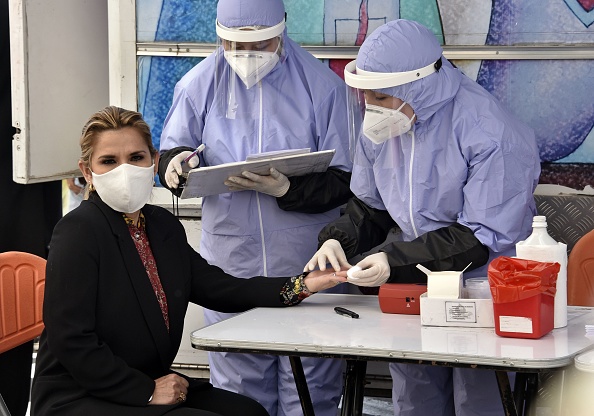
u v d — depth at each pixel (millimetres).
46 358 2375
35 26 3986
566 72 3615
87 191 2525
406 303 2572
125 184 2365
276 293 2678
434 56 2697
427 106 2701
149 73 3945
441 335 2289
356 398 2338
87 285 2299
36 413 2326
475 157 2668
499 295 2238
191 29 3893
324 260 2711
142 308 2383
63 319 2262
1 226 4082
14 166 4008
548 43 3605
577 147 3643
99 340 2309
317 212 3221
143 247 2490
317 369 3262
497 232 2617
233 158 3230
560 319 2361
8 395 3686
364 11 3746
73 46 4219
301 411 3270
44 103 4070
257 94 3213
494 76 3674
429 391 3037
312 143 3240
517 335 2242
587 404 2361
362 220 2947
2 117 4082
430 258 2605
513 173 2631
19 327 2807
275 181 3090
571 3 3568
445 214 2775
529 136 2758
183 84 3301
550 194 3676
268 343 2219
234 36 3033
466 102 2740
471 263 2602
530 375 2283
